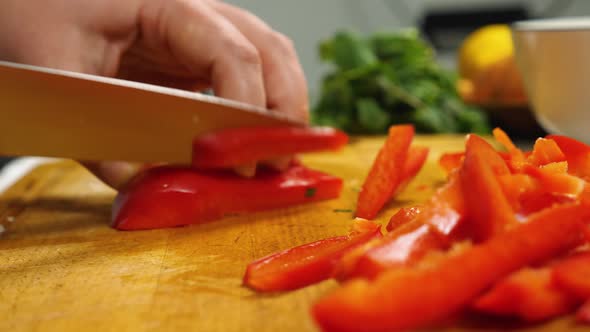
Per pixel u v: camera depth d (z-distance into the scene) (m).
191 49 0.34
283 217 0.34
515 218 0.24
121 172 0.34
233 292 0.27
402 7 0.87
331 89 0.56
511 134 0.58
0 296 0.27
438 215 0.25
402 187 0.36
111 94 0.32
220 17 0.35
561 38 0.41
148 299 0.26
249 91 0.34
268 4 0.88
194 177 0.33
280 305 0.26
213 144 0.33
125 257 0.30
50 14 0.33
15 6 0.33
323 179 0.35
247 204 0.34
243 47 0.34
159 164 0.35
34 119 0.32
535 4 0.83
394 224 0.29
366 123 0.54
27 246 0.31
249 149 0.34
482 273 0.23
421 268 0.23
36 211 0.35
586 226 0.25
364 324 0.22
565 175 0.26
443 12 0.85
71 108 0.32
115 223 0.33
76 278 0.28
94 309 0.26
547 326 0.23
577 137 0.44
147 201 0.32
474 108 0.59
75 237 0.32
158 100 0.33
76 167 0.43
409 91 0.56
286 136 0.35
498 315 0.24
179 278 0.28
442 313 0.23
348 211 0.34
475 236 0.25
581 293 0.23
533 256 0.24
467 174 0.25
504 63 0.55
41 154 0.32
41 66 0.33
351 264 0.24
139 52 0.38
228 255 0.30
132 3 0.35
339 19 0.89
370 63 0.57
